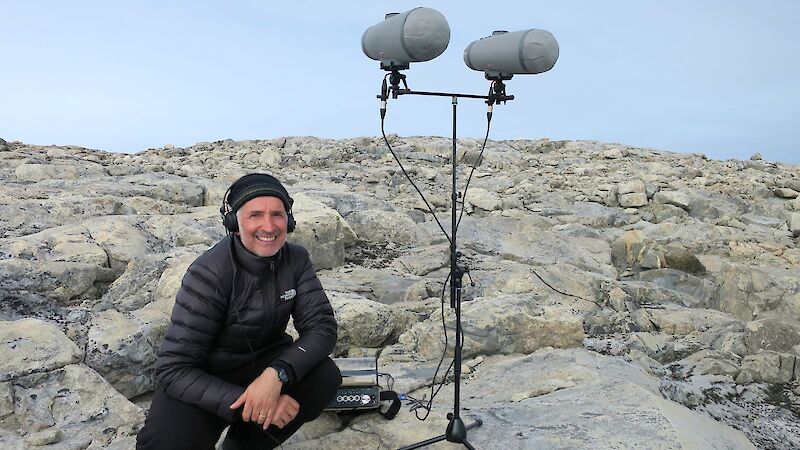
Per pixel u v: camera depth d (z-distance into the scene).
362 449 3.53
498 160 18.78
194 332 2.78
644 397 4.09
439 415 3.93
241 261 2.85
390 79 3.64
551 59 3.74
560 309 5.95
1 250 5.52
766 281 8.11
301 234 7.40
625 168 17.59
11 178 10.06
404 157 18.52
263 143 19.59
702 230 11.44
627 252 9.58
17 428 3.64
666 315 7.40
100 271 5.54
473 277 7.66
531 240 10.27
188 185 9.79
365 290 6.81
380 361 5.34
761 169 18.83
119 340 4.32
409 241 9.20
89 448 3.61
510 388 4.62
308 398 3.05
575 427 3.72
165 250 6.45
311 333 3.00
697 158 20.22
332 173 15.01
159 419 2.80
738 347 6.92
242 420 3.01
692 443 3.55
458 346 3.59
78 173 10.70
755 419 5.43
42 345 4.04
